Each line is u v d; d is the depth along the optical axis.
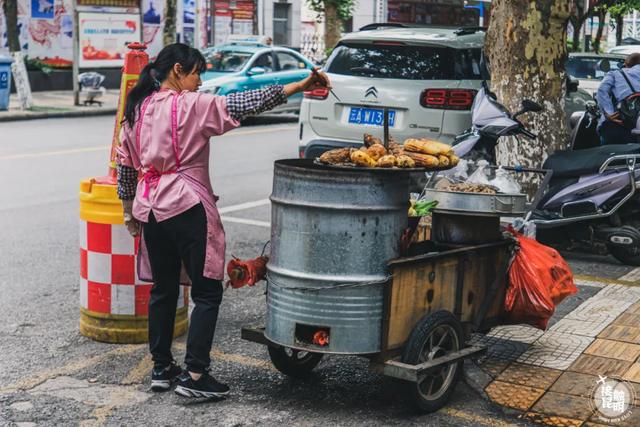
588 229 8.53
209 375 5.38
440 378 5.32
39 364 5.93
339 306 4.87
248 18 33.34
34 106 22.55
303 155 11.10
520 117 9.06
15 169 13.48
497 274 5.65
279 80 20.62
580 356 6.05
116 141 6.14
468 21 38.12
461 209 5.48
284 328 5.01
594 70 17.03
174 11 24.08
